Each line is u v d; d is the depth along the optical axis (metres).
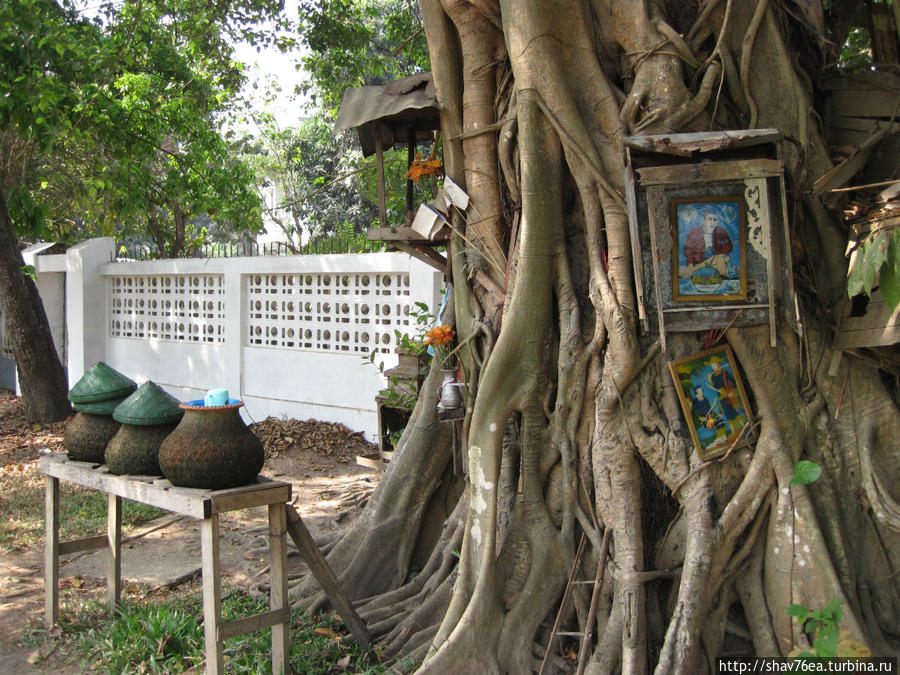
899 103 3.74
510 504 4.07
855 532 3.51
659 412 3.57
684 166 3.21
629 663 3.32
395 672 3.89
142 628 4.29
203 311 10.85
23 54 8.82
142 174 12.05
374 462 7.91
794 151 3.60
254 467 3.82
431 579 4.57
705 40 3.74
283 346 9.87
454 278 4.46
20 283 10.71
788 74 3.70
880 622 3.42
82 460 4.54
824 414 3.58
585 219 3.76
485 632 3.72
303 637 4.34
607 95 3.71
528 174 3.74
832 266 3.63
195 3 10.72
